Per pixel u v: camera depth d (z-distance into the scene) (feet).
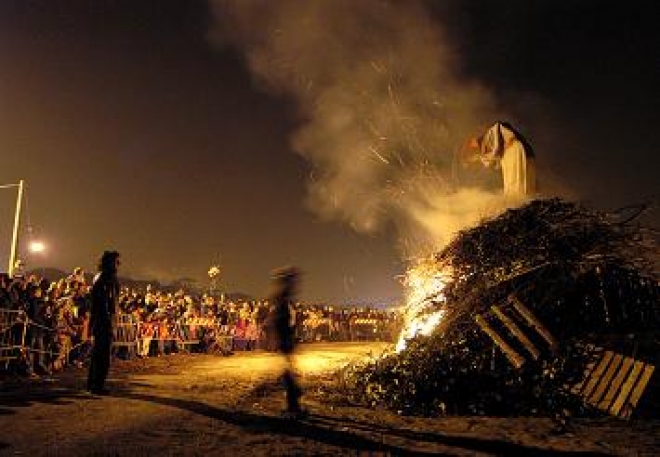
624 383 33.86
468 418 32.94
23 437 24.39
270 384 42.45
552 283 38.75
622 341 36.29
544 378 35.12
